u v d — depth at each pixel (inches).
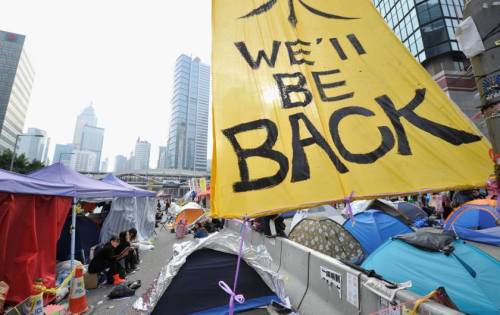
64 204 232.4
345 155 97.6
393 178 93.5
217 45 114.2
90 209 511.8
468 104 784.9
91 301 206.5
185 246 158.4
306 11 135.6
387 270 137.1
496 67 89.1
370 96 113.1
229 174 88.7
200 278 139.3
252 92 106.3
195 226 555.2
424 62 1008.9
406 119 107.6
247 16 125.6
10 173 210.2
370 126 105.1
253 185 87.5
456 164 97.1
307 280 166.9
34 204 200.5
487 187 90.2
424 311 81.9
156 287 135.1
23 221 191.5
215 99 101.5
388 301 98.1
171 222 711.1
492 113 89.3
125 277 265.3
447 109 110.9
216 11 122.5
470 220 229.0
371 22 135.3
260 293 144.3
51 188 215.6
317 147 97.9
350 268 129.1
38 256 197.5
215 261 145.1
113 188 317.4
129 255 289.1
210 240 150.3
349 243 220.5
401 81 117.7
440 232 141.4
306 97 109.7
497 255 124.3
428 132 104.6
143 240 426.9
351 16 137.3
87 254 326.3
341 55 124.5
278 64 116.3
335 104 109.7
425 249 131.5
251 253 152.5
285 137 98.3
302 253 179.5
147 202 491.5
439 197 415.2
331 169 93.7
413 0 1066.7
